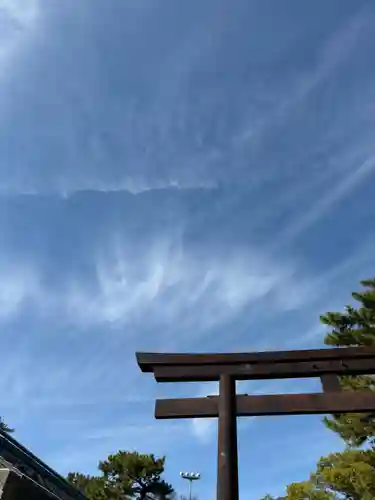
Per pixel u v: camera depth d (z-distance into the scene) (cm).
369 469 2009
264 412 845
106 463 3781
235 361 916
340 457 2264
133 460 3706
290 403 850
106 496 3525
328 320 2077
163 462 3797
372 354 889
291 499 2756
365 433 2041
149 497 3738
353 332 1944
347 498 2361
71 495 1361
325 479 2308
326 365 895
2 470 943
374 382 1922
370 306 1988
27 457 1203
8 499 927
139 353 949
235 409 854
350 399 842
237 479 765
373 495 1969
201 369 914
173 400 883
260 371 898
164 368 924
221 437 803
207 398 878
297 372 891
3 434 1195
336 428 2089
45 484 1187
